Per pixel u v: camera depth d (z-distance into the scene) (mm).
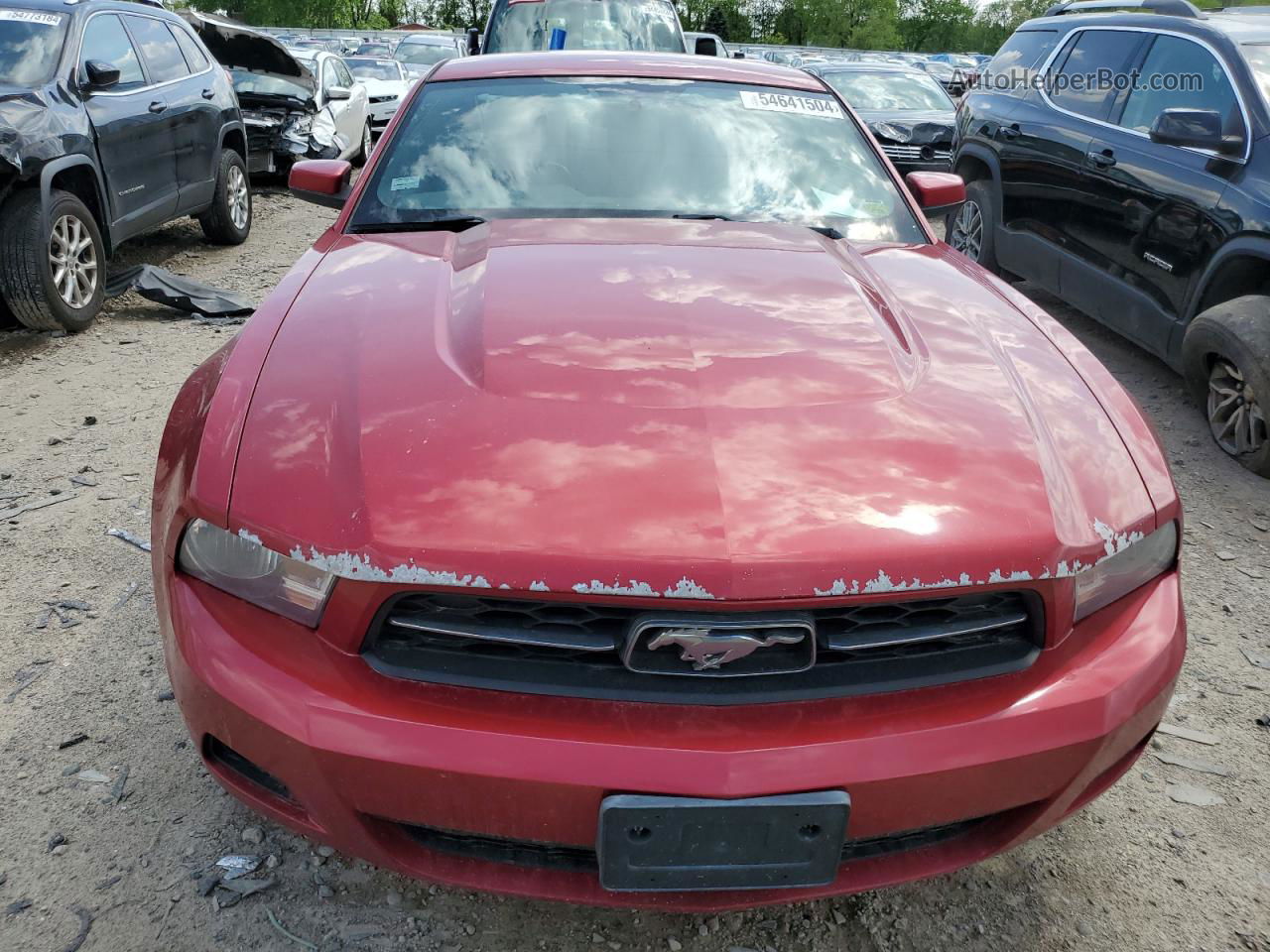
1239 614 2949
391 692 1427
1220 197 4098
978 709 1478
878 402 1701
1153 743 2381
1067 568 1507
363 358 1791
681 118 2922
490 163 2744
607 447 1534
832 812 1402
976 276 2506
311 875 1884
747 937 1816
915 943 1822
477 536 1403
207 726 1542
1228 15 4797
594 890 1520
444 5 68938
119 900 1807
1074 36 5582
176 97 6492
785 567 1381
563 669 1437
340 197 3018
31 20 5461
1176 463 4000
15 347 4965
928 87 10344
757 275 2168
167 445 1826
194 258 7160
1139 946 1833
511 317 1895
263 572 1504
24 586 2775
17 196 4855
